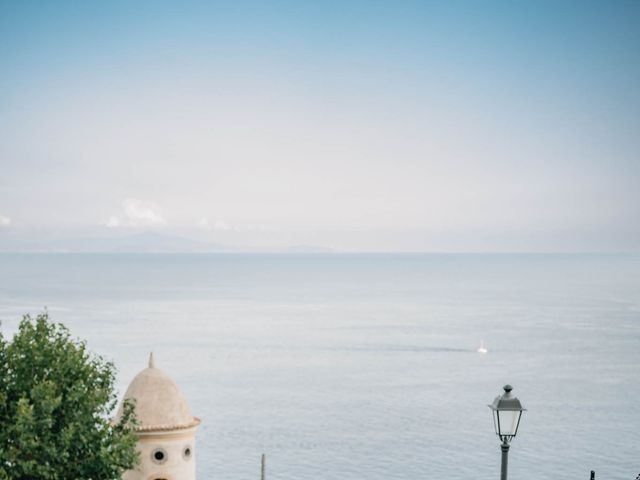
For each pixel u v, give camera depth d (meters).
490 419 125.06
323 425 120.44
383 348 195.50
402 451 107.25
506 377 160.38
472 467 100.31
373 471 98.44
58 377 36.53
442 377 160.38
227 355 182.50
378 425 120.81
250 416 125.81
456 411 130.50
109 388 37.84
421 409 131.88
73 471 35.28
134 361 170.62
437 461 102.94
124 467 35.22
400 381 156.00
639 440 113.31
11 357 36.66
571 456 105.56
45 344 37.28
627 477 97.06
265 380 155.12
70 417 35.88
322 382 153.75
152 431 36.56
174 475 37.03
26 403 34.41
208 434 114.75
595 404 135.62
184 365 169.75
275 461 102.19
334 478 95.12
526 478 96.25
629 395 143.00
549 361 177.12
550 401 138.38
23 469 33.84
